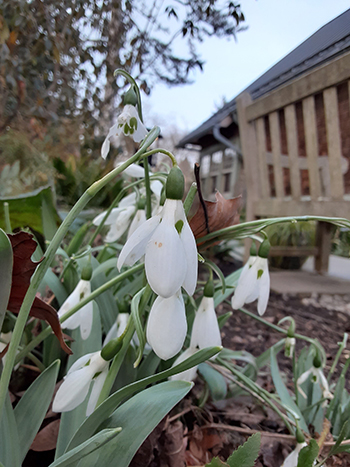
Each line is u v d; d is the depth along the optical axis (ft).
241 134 2.59
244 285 0.65
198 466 0.80
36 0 2.53
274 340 1.56
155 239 0.39
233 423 0.93
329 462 0.77
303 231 2.99
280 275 2.60
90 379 0.50
